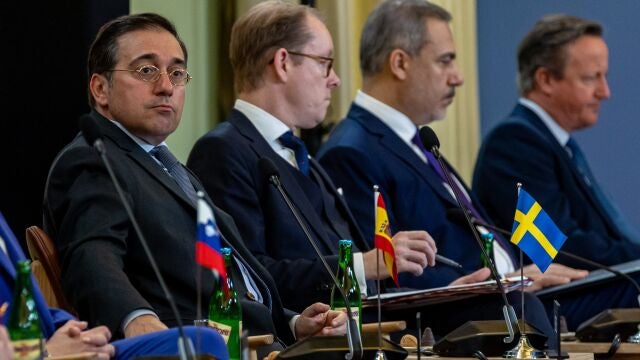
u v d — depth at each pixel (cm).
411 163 1102
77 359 552
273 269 912
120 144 803
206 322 705
